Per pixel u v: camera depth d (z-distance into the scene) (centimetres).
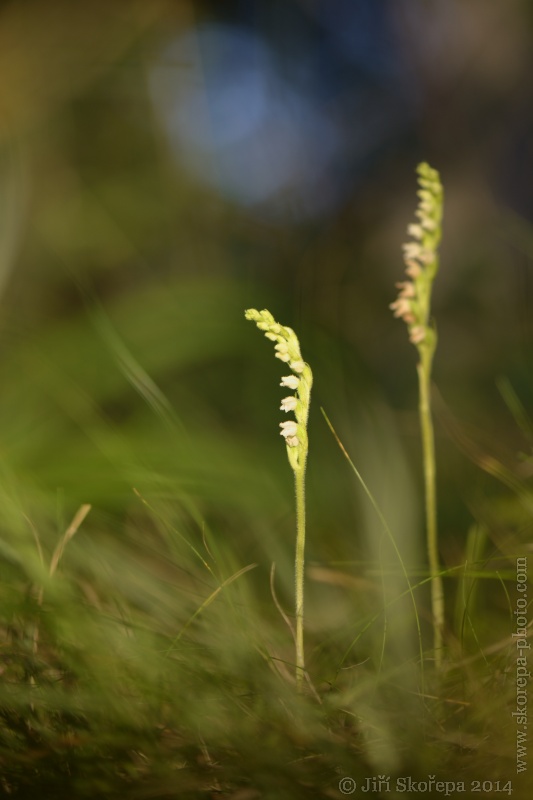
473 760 53
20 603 56
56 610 55
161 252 130
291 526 69
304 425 54
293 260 141
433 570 59
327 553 68
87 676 54
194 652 56
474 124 152
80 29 135
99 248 120
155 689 54
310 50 171
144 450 70
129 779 53
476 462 69
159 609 59
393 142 162
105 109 139
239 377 88
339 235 155
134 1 140
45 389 76
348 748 53
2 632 57
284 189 156
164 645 56
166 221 134
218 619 57
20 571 59
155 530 68
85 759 52
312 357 82
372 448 74
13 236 112
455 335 120
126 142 139
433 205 59
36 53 128
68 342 82
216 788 52
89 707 53
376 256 150
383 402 80
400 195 158
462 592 58
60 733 53
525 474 70
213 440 74
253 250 143
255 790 52
